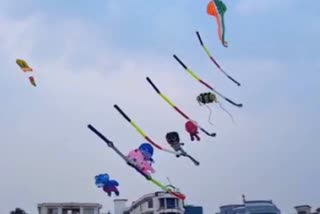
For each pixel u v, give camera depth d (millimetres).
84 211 70000
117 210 78688
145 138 26953
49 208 69188
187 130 29453
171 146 28016
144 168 26562
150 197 73000
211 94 29734
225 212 72000
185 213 72750
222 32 29906
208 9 29812
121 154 26094
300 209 73312
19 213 72438
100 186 27047
